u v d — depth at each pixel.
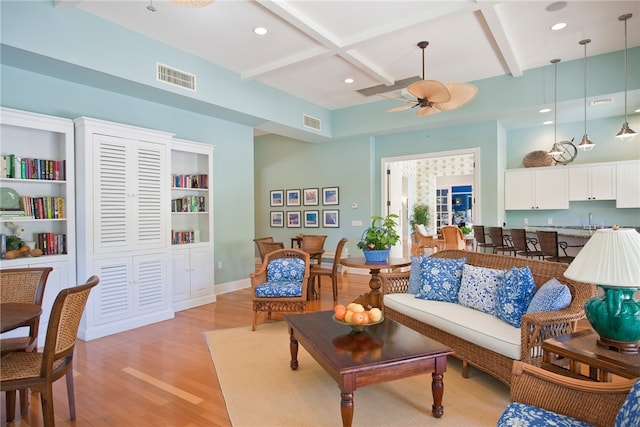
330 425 2.17
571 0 3.55
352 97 6.64
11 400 2.22
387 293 3.63
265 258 4.32
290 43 4.39
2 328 1.85
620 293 1.73
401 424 2.16
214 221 5.75
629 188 5.98
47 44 3.38
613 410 1.35
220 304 5.11
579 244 5.34
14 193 3.46
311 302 5.08
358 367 1.95
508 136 7.30
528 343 2.23
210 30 4.07
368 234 4.20
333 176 7.94
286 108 6.32
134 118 4.63
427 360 2.15
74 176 3.75
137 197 4.11
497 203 6.28
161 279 4.34
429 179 12.55
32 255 3.50
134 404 2.42
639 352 1.72
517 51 4.73
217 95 5.05
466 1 3.48
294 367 2.93
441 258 3.66
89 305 3.68
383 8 3.64
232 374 2.86
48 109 3.84
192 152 5.02
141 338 3.70
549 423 1.38
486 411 2.29
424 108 4.39
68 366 2.13
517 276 2.69
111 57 3.86
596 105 5.42
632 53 4.67
